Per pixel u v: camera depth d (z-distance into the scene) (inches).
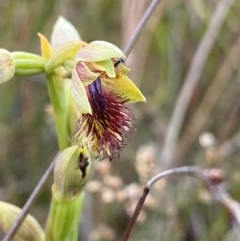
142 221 9.9
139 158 10.2
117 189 9.6
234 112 12.0
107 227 10.8
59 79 7.3
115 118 6.4
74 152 7.2
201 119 12.1
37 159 12.6
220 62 13.5
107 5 13.6
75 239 7.7
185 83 11.6
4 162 12.5
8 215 7.8
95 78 6.1
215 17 11.7
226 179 11.4
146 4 12.2
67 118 7.4
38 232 7.8
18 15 12.9
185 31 13.5
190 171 7.3
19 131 13.0
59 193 7.3
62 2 13.1
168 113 13.0
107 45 6.2
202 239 10.6
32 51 13.0
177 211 10.3
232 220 7.0
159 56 13.9
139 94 6.4
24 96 13.1
